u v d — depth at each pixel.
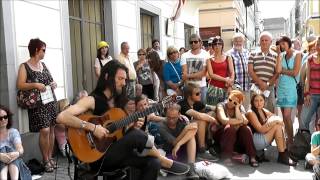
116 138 3.37
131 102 3.82
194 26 14.82
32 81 4.91
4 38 4.86
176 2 11.91
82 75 7.14
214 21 28.56
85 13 7.28
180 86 6.16
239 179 4.51
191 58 6.18
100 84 3.48
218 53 5.86
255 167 4.98
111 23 7.88
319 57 5.46
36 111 4.92
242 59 5.99
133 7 8.98
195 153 4.89
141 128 3.83
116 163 3.34
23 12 5.27
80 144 3.33
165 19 11.33
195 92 5.36
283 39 5.59
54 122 5.09
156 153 3.67
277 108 5.91
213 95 5.78
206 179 4.46
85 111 3.38
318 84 5.48
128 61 7.04
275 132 5.11
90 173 3.36
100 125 3.32
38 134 5.41
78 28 7.02
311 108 5.56
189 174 4.52
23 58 5.25
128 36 8.70
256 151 5.21
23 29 5.26
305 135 5.25
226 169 4.56
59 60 6.12
